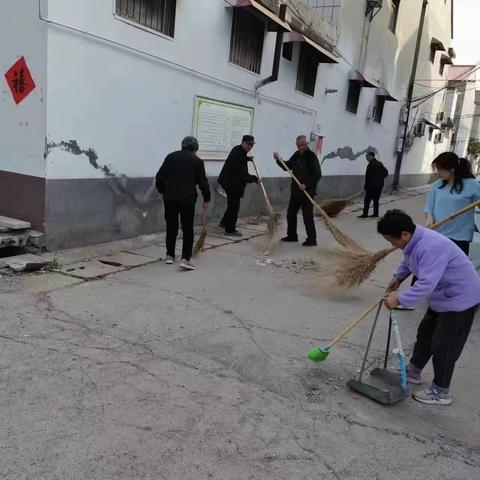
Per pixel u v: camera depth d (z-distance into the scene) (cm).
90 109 637
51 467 250
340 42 1354
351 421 318
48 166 596
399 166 2092
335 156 1462
